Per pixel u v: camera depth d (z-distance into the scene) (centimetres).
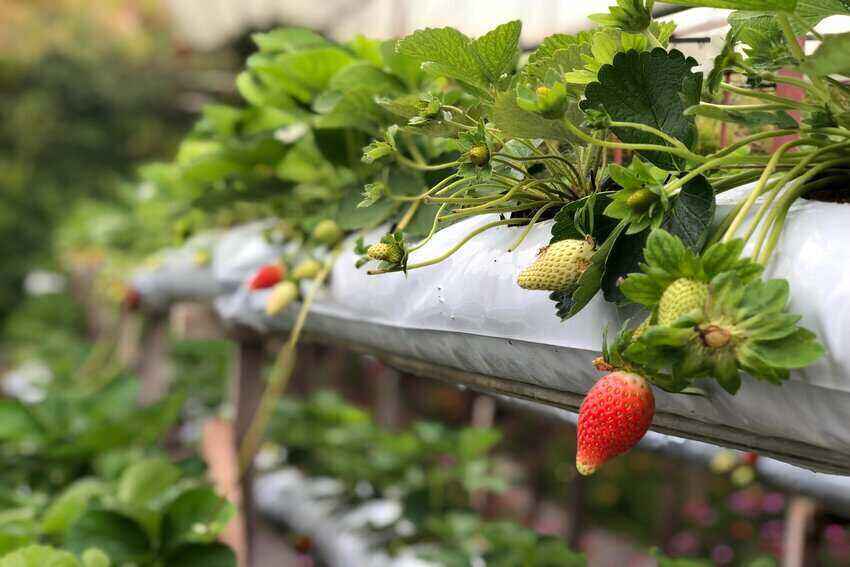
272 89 128
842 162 78
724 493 372
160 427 196
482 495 244
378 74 111
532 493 362
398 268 88
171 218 191
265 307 134
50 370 418
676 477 404
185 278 217
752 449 79
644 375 76
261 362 167
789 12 77
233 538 145
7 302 989
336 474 251
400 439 228
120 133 1108
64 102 1082
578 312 83
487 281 89
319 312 115
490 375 94
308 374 338
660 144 82
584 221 82
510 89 89
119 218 400
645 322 76
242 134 145
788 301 75
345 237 113
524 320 87
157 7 1130
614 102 82
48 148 1069
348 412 257
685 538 361
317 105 112
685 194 78
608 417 76
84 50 1091
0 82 1068
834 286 74
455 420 457
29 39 1072
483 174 86
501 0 122
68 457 191
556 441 412
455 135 92
